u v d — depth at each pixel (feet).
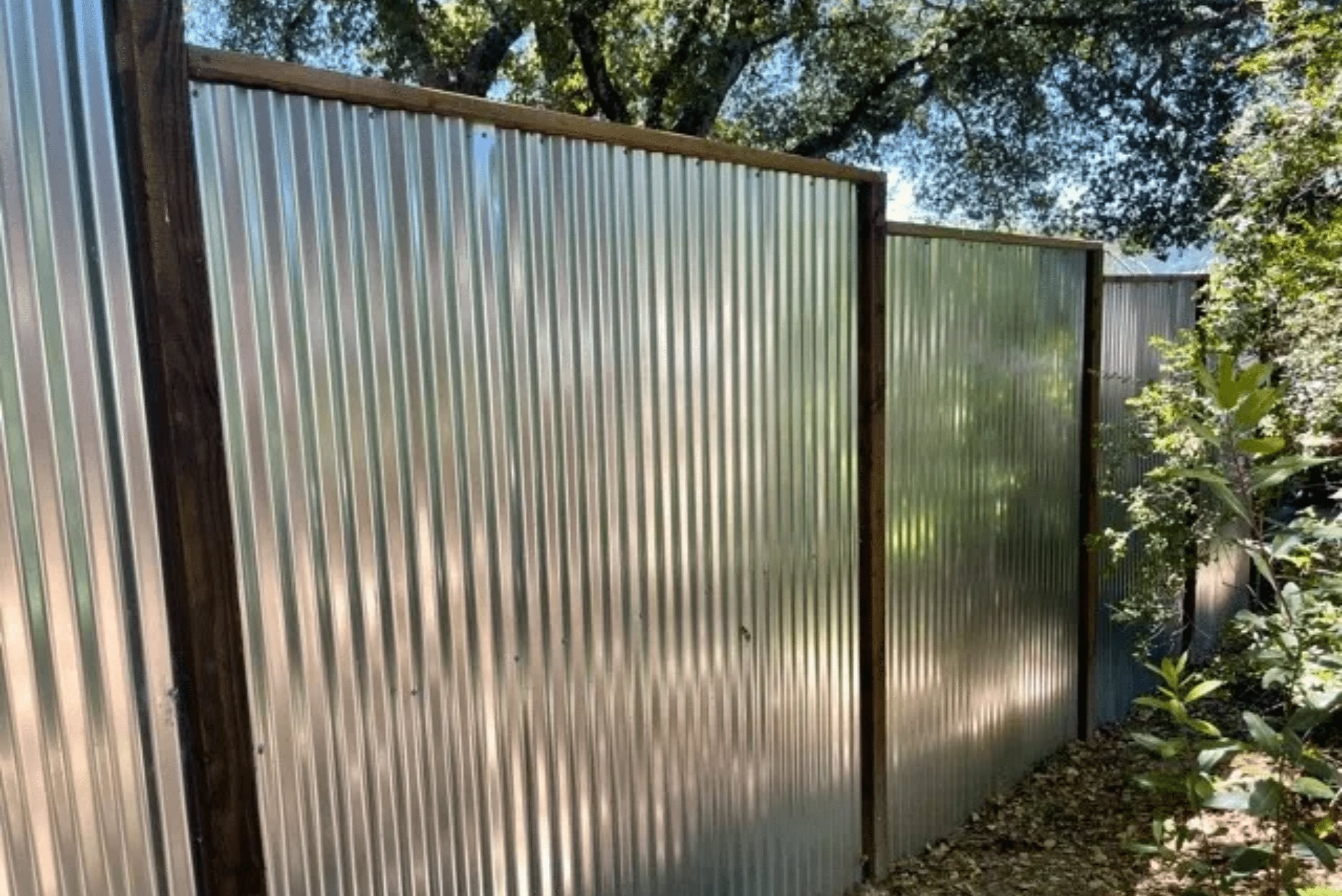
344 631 5.69
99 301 4.57
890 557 11.00
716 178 8.09
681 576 8.08
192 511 4.88
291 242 5.30
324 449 5.52
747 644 8.86
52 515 4.49
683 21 31.40
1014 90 34.42
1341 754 12.61
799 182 9.04
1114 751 15.23
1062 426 14.48
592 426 7.15
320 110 5.39
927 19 34.71
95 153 4.50
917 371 11.26
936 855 11.78
